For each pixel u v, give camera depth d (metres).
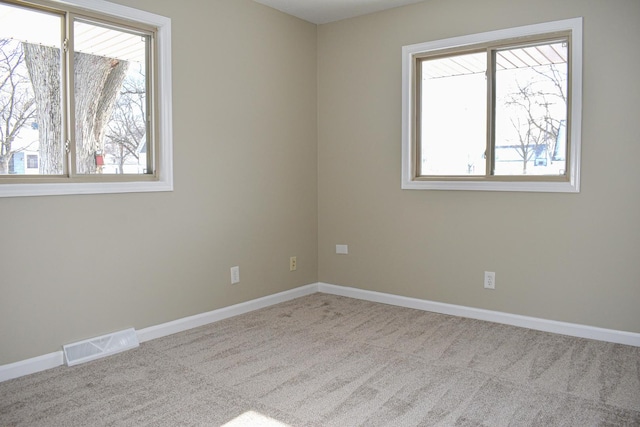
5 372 2.63
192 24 3.45
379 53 4.16
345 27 4.36
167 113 3.32
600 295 3.28
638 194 3.12
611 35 3.15
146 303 3.28
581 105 3.26
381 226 4.25
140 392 2.51
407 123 4.04
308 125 4.50
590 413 2.29
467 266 3.81
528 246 3.53
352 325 3.62
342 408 2.35
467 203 3.78
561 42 3.38
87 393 2.49
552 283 3.45
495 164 3.68
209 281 3.68
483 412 2.30
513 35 3.49
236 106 3.80
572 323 3.39
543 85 3.46
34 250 2.73
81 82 2.95
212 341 3.27
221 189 3.73
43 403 2.38
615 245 3.21
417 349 3.12
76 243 2.91
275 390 2.54
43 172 2.82
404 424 2.20
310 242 4.57
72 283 2.90
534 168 3.53
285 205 4.30
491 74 3.63
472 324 3.64
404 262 4.13
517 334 3.41
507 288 3.64
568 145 3.34
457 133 3.87
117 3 3.01
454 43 3.75
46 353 2.80
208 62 3.58
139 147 3.28
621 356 2.99
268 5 4.01
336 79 4.45
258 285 4.08
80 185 2.89
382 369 2.80
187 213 3.50
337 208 4.52
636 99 3.09
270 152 4.12
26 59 2.73
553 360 2.93
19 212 2.67
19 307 2.68
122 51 3.14
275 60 4.13
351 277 4.46
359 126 4.32
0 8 2.63
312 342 3.25
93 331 3.01
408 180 4.06
